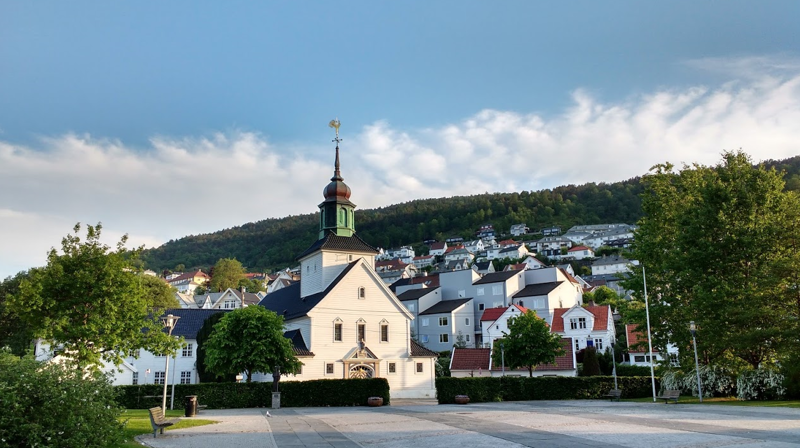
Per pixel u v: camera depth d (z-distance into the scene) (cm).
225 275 18475
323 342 5631
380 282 6025
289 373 4841
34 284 3447
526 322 6300
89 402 1861
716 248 4300
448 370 7438
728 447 1792
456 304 10319
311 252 6475
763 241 4131
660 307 4756
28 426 1669
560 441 1980
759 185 4400
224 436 2373
